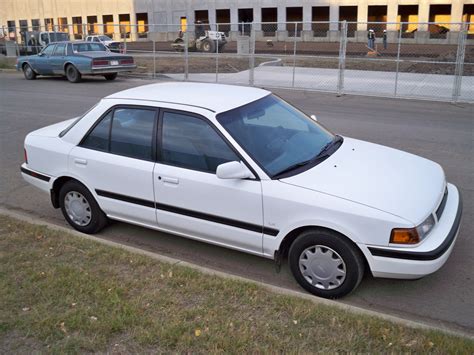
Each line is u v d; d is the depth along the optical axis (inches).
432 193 165.9
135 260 175.2
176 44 1380.4
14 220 215.9
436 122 443.2
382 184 163.8
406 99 585.0
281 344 127.5
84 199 209.3
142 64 1029.8
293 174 167.2
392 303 161.0
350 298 163.9
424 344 126.3
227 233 173.5
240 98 193.3
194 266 172.1
